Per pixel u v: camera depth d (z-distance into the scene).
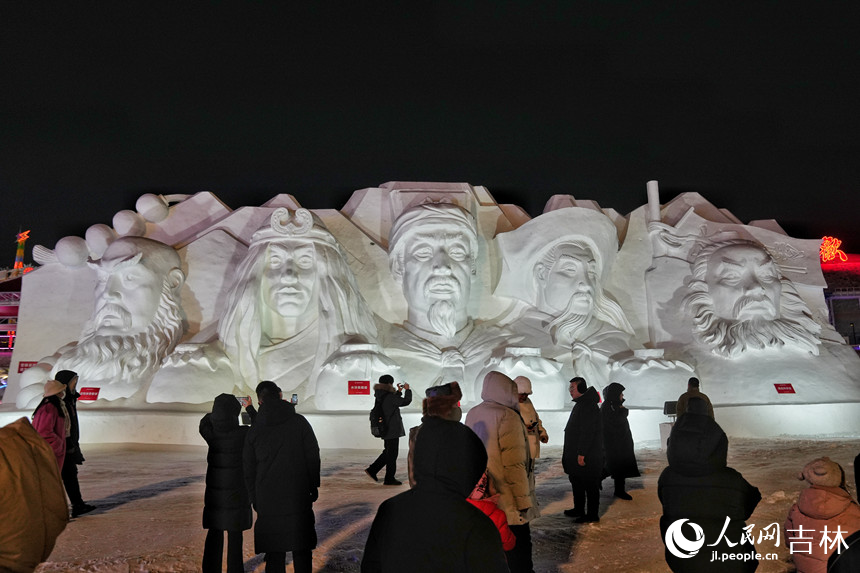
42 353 14.42
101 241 14.68
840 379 13.66
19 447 3.14
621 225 16.30
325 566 4.88
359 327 13.14
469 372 13.07
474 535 2.48
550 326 13.92
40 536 3.15
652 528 5.79
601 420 6.02
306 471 4.14
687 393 6.89
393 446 7.74
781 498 6.62
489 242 15.30
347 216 15.70
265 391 4.21
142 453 10.32
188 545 5.35
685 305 14.57
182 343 12.68
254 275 13.19
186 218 15.69
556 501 6.93
